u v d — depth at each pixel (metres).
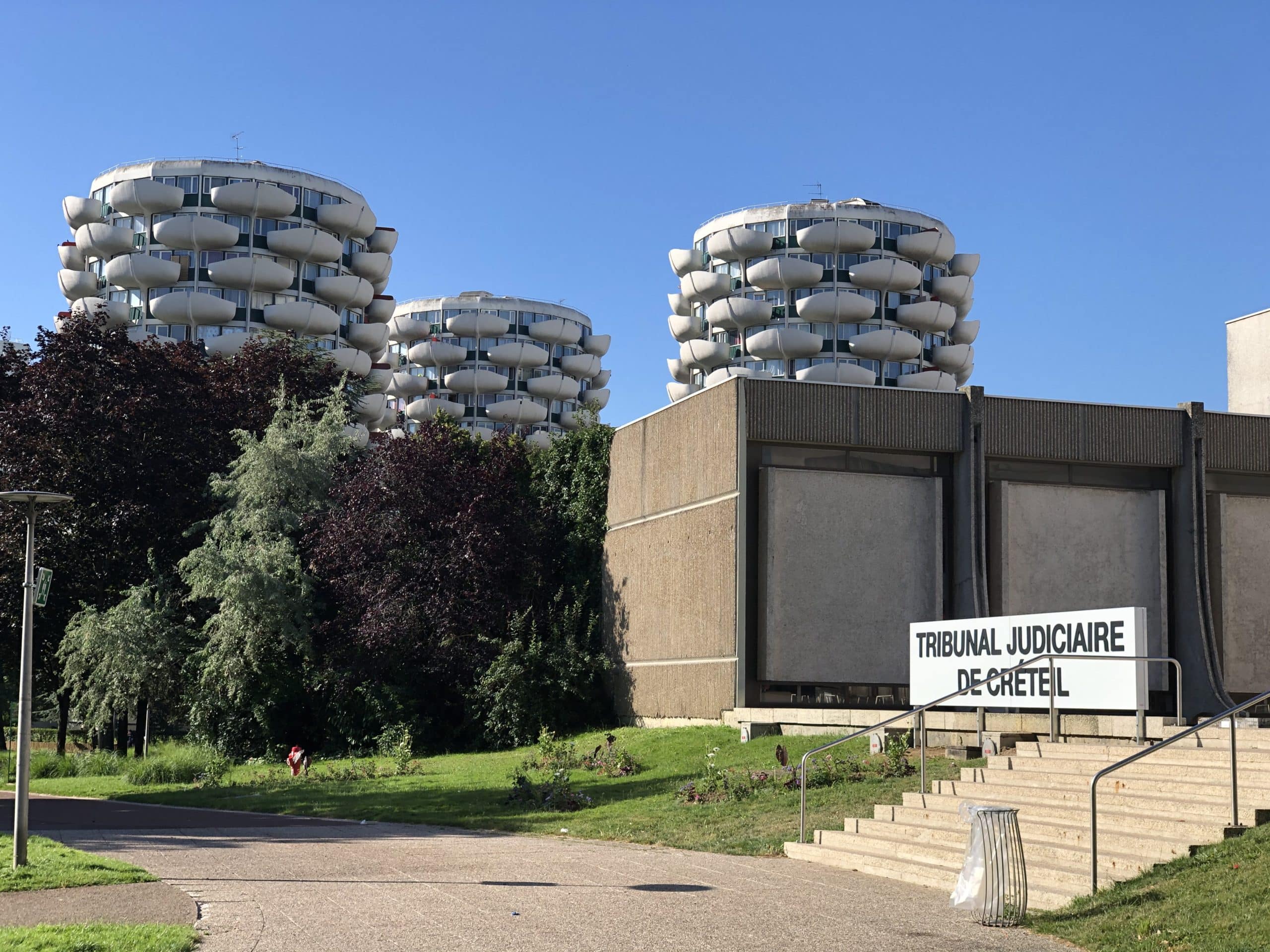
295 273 86.75
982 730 17.70
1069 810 12.17
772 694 24.39
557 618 30.20
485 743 28.97
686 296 105.38
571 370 126.56
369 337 90.00
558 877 12.10
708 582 25.20
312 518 33.12
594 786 20.19
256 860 13.41
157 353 37.25
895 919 10.02
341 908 10.28
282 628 31.05
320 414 39.62
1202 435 26.78
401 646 30.14
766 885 11.71
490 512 30.73
